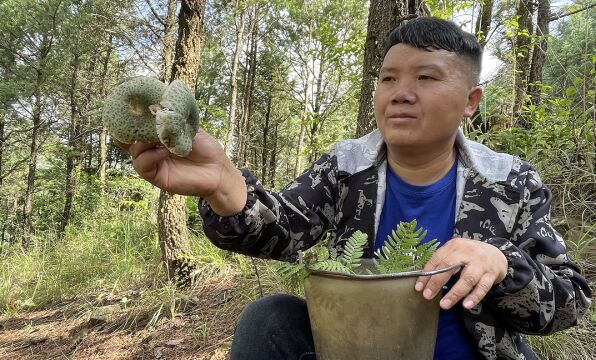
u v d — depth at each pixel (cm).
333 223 148
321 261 108
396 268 108
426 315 100
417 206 138
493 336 124
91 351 360
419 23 125
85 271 566
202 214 117
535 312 112
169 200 434
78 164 1614
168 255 432
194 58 419
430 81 121
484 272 99
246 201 115
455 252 101
